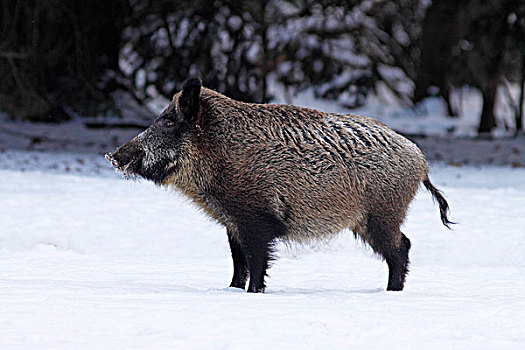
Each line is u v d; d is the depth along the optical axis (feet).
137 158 70.90
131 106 275.18
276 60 325.21
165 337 49.70
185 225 113.60
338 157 69.82
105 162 193.77
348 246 103.09
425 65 340.39
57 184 147.74
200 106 70.54
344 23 335.06
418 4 342.23
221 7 279.28
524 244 104.01
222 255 100.17
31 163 183.73
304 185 69.51
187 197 72.95
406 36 348.18
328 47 334.44
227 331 51.39
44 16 232.94
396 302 62.90
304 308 59.36
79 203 125.70
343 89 335.67
